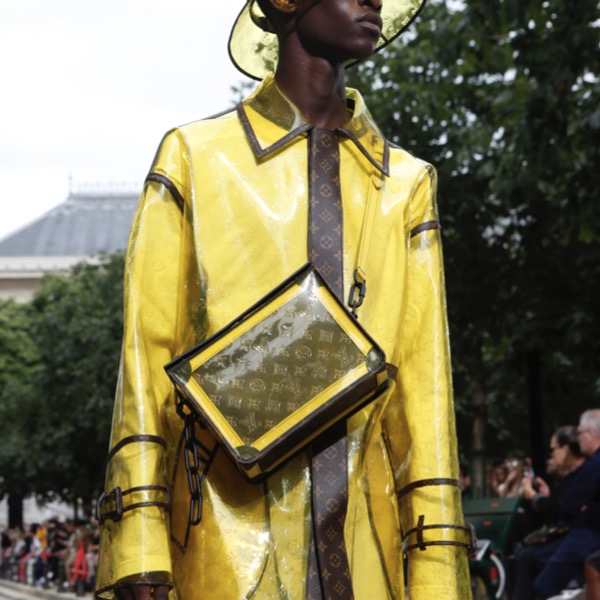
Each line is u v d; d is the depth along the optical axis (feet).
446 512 7.08
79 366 128.26
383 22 8.44
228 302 7.01
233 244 7.07
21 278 263.70
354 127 7.40
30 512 242.99
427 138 63.72
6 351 177.27
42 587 131.23
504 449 109.60
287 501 6.79
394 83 64.28
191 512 6.77
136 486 6.75
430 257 7.47
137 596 6.61
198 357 6.75
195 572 6.77
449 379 7.34
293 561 6.73
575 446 28.14
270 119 7.32
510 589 33.78
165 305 7.13
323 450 6.84
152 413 6.93
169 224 7.19
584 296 57.62
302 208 7.15
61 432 130.52
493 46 46.91
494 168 48.78
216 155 7.22
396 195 7.40
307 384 6.70
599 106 39.88
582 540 24.17
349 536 6.82
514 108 46.85
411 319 7.40
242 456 6.59
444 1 46.91
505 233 62.54
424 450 7.16
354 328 6.81
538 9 41.16
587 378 69.05
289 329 6.75
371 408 7.05
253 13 8.17
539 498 28.50
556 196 48.73
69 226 272.92
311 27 7.37
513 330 56.08
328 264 7.06
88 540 103.30
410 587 7.10
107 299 129.18
